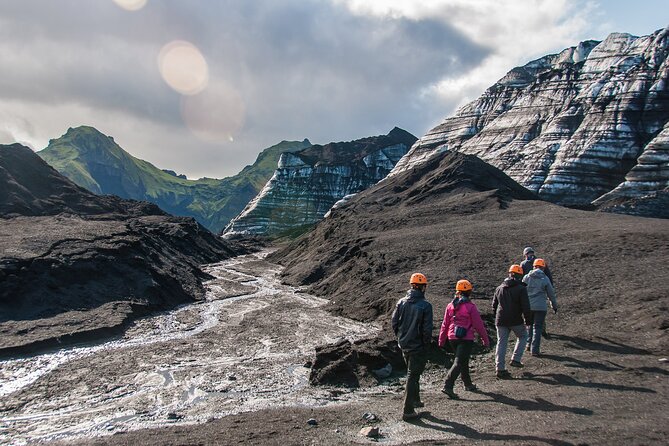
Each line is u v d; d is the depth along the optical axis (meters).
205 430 9.83
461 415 9.39
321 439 8.65
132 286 29.91
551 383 10.94
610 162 96.31
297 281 43.53
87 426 11.31
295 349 19.42
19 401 13.43
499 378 12.00
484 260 29.02
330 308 29.55
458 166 67.12
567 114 111.81
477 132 141.75
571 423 8.21
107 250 31.75
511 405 9.68
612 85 109.25
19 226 37.12
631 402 9.08
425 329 9.33
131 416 11.96
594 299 18.80
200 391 14.00
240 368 16.55
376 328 23.38
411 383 9.40
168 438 9.36
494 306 12.55
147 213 85.06
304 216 176.00
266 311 29.00
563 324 16.58
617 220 35.66
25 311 23.84
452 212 48.88
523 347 12.62
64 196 61.06
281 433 9.15
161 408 12.52
